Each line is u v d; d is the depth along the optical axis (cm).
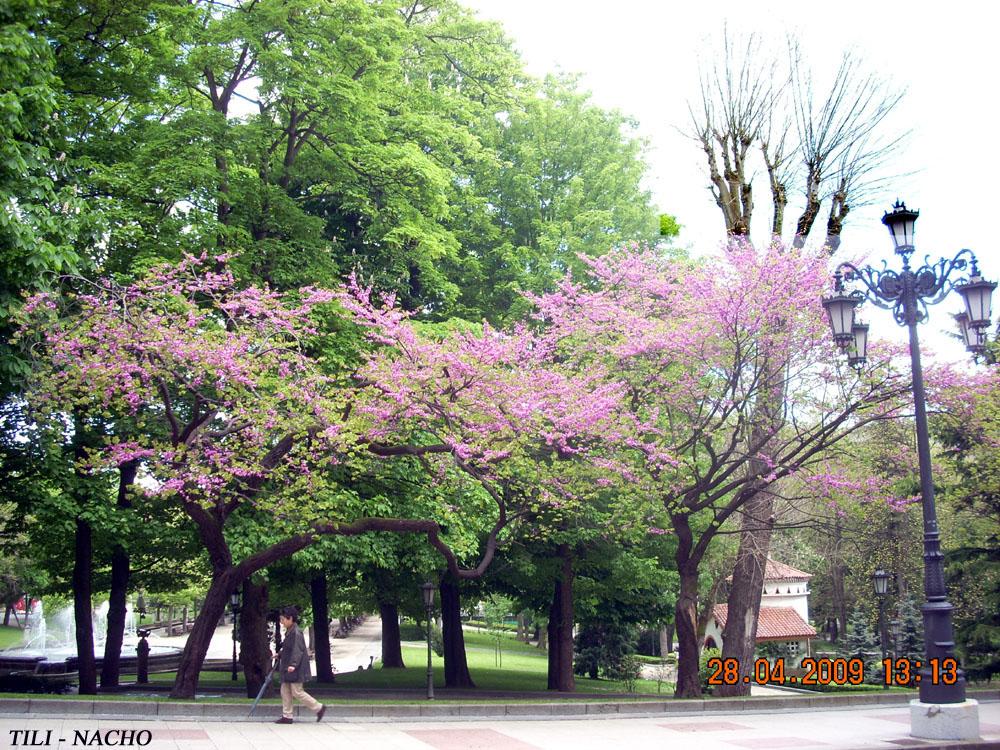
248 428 1468
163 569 2806
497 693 2689
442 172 2447
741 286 1661
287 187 2331
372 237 2431
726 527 2567
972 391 1681
